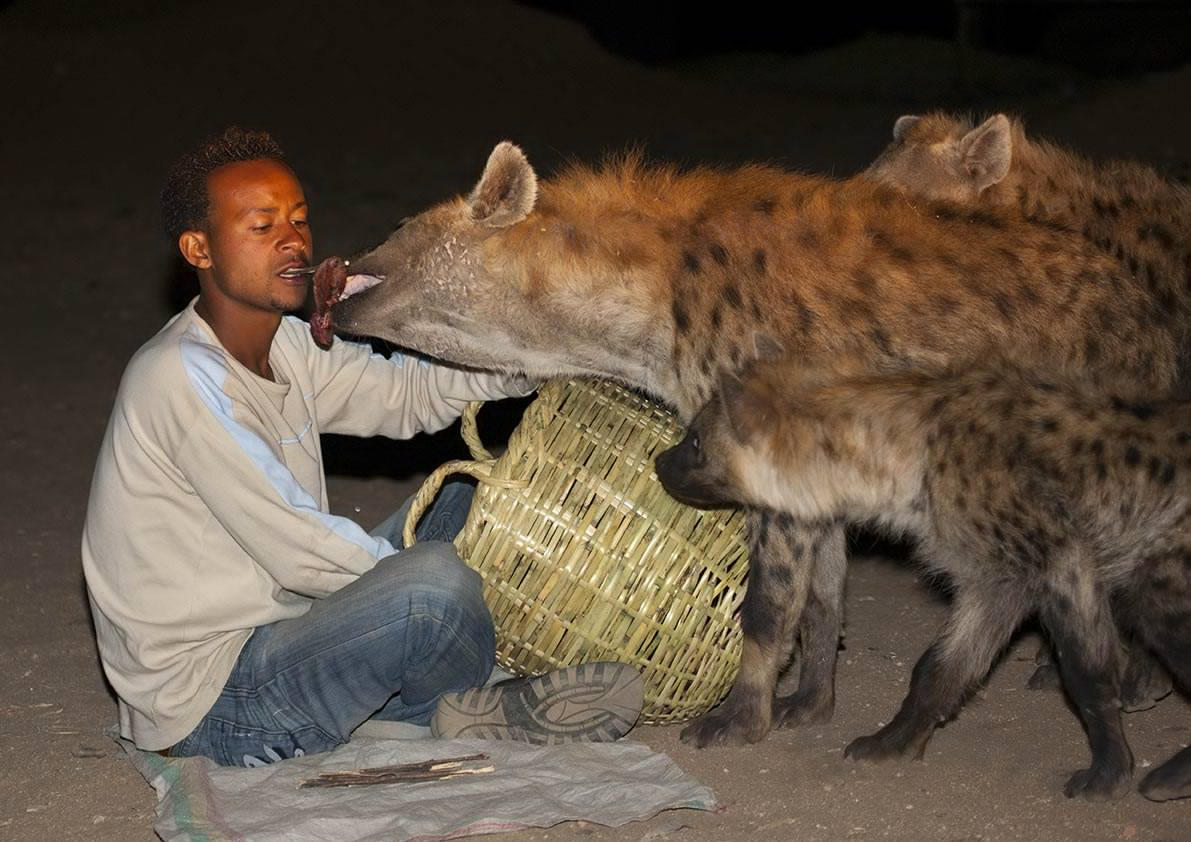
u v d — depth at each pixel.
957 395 3.35
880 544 4.92
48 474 5.77
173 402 3.07
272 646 3.21
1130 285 3.66
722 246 3.64
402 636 3.19
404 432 3.79
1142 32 16.62
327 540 3.15
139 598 3.14
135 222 10.59
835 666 3.77
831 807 3.16
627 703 3.30
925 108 14.41
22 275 9.32
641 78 15.58
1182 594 3.18
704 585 3.42
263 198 3.14
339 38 15.64
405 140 13.32
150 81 14.28
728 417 3.36
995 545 3.29
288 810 3.04
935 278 3.57
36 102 13.67
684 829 3.05
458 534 3.43
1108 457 3.20
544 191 3.76
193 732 3.25
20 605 4.43
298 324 3.55
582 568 3.31
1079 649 3.21
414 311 3.73
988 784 3.26
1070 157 4.11
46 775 3.36
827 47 19.41
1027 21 17.53
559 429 3.41
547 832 3.02
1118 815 3.11
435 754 3.30
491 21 16.36
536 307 3.69
